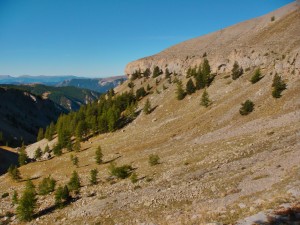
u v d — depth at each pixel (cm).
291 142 4644
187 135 8475
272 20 18562
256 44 14425
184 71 17388
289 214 2081
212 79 13462
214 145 6378
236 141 5991
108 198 4912
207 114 9356
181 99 12888
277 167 3606
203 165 5116
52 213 5212
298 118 5969
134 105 14062
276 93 7744
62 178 8162
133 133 11288
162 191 4359
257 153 4728
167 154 7131
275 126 6106
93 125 13675
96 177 6981
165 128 10262
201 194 3688
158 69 19712
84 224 4038
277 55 11881
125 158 8188
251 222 2114
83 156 10206
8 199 7300
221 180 3928
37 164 11119
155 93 15712
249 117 7606
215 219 2469
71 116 17688
